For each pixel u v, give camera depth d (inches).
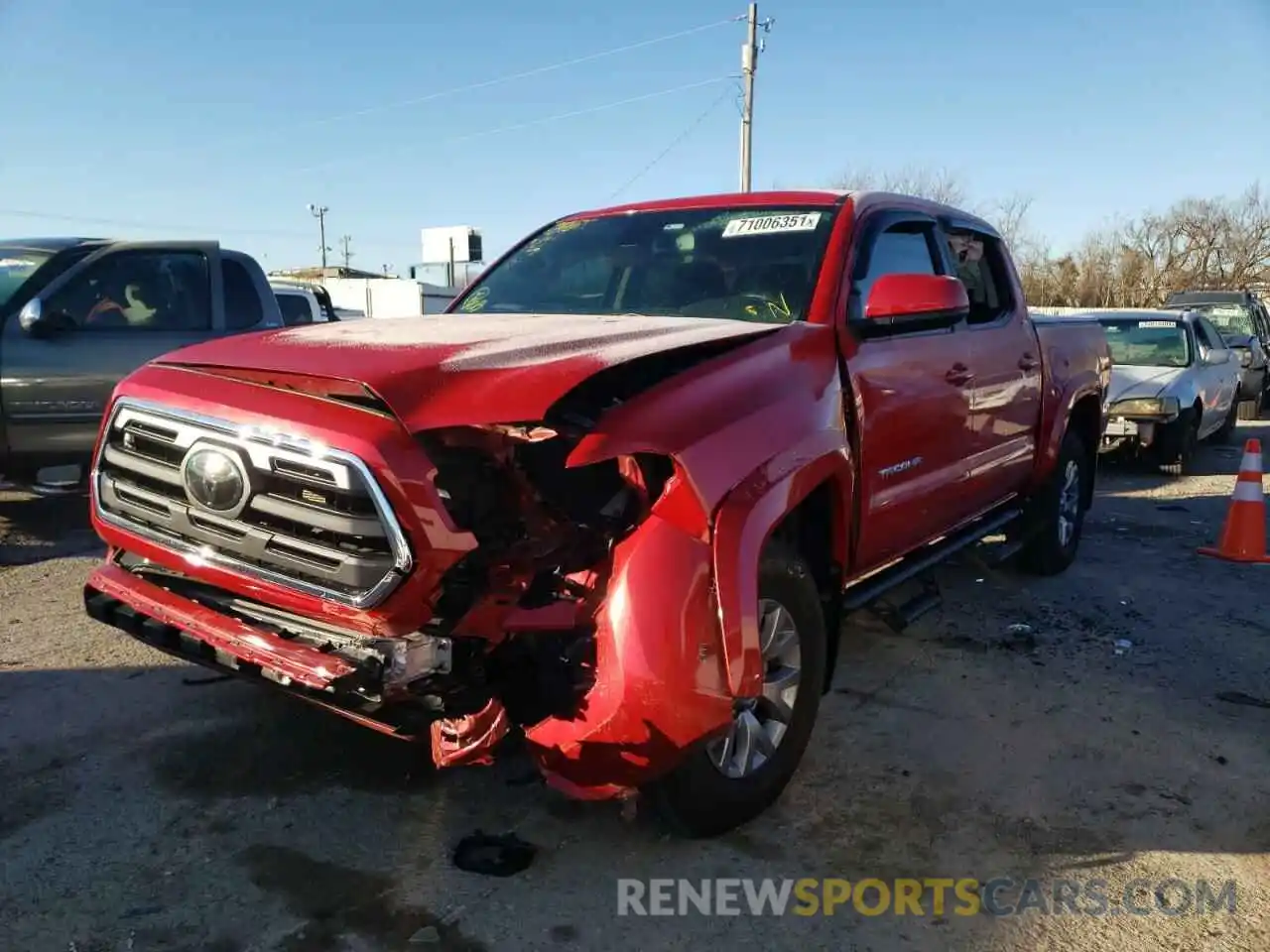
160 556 119.0
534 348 114.9
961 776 144.6
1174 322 489.4
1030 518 238.7
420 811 129.0
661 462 111.4
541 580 108.6
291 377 108.9
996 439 200.7
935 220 190.2
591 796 110.3
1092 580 252.5
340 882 113.8
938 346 172.6
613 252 177.0
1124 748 155.1
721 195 183.6
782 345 134.6
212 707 157.8
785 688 131.7
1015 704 171.3
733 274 160.1
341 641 106.6
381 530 100.6
